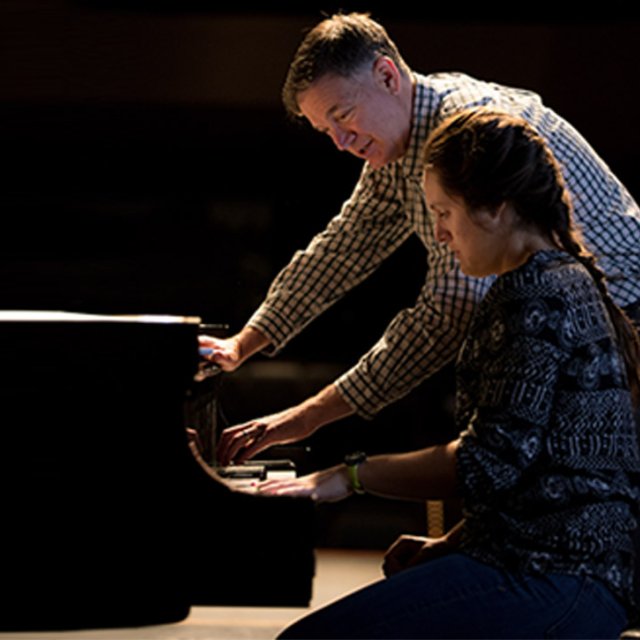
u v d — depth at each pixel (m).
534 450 3.07
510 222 3.28
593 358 3.10
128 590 3.44
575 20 7.77
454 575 3.12
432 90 4.26
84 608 3.44
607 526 3.08
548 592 3.04
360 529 8.70
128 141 8.02
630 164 8.20
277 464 4.45
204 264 8.20
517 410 3.06
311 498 3.41
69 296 8.16
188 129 8.00
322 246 4.95
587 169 4.31
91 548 3.44
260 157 8.12
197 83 7.85
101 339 3.41
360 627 3.12
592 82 7.94
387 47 4.27
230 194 8.18
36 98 7.86
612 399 3.12
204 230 8.19
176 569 3.44
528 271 3.14
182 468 3.42
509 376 3.08
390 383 4.16
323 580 7.64
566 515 3.07
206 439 4.18
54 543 3.43
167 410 3.43
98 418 3.42
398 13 7.77
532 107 4.30
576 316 3.10
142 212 8.15
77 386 3.41
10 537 3.43
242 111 7.95
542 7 7.76
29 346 3.40
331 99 4.23
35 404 3.41
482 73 7.92
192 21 7.71
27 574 3.44
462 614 3.07
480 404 3.15
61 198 8.09
